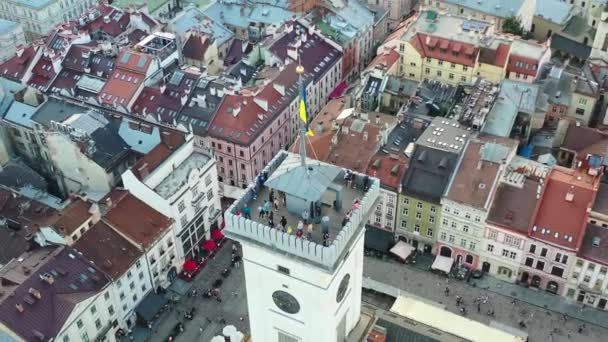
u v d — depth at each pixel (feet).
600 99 523.29
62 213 385.50
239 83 510.58
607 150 453.17
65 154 451.12
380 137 449.06
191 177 418.31
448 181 411.75
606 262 378.32
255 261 194.49
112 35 594.65
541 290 415.03
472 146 424.46
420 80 556.51
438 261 430.61
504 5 631.56
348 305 211.20
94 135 454.81
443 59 534.78
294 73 536.01
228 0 651.25
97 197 448.24
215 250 452.35
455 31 549.13
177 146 432.25
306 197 186.39
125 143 465.88
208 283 430.61
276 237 182.70
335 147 454.40
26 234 396.78
